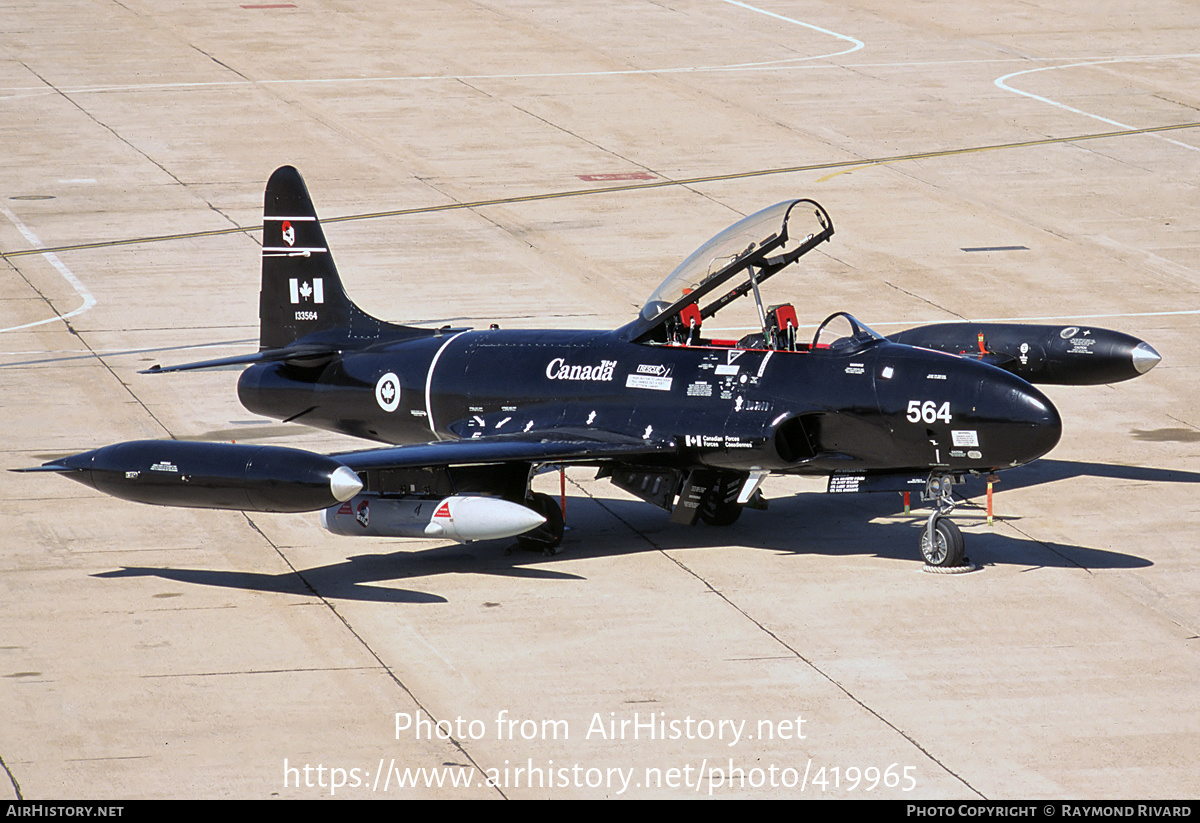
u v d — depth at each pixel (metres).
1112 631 51.34
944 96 151.00
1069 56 168.62
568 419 62.81
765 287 98.38
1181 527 61.81
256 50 166.38
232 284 99.38
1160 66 164.00
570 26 180.75
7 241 107.56
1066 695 46.44
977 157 130.50
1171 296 97.44
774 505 66.81
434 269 102.00
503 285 98.69
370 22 181.38
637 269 102.25
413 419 67.94
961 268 102.88
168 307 94.81
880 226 112.25
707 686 47.22
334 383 70.31
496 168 126.94
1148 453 71.69
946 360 56.59
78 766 41.84
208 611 53.28
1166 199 119.25
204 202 117.06
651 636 51.22
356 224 111.88
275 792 40.41
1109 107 147.25
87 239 108.19
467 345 67.19
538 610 53.66
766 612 53.31
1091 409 78.50
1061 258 105.31
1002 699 46.19
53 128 136.00
